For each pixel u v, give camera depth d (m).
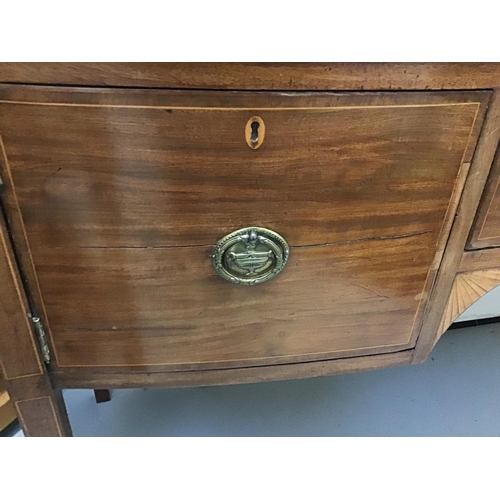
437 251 0.62
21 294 0.56
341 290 0.62
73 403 1.12
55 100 0.45
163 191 0.51
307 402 1.14
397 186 0.54
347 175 0.52
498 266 0.67
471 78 0.49
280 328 0.64
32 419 0.67
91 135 0.47
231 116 0.47
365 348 0.69
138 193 0.50
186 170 0.50
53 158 0.48
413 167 0.53
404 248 0.60
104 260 0.55
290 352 0.66
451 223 0.59
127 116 0.46
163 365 0.65
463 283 0.67
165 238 0.54
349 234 0.57
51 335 0.60
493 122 0.52
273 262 0.57
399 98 0.49
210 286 0.58
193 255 0.55
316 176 0.52
